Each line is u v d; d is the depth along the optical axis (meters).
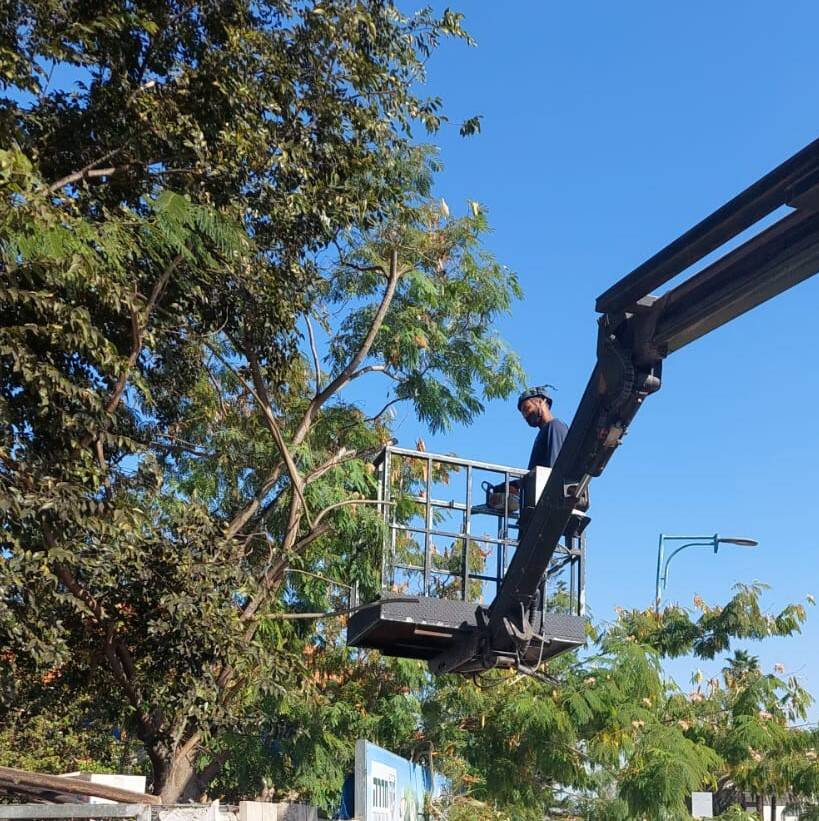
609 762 18.69
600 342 7.01
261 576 13.68
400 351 17.36
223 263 11.71
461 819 19.56
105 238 9.76
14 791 8.75
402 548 15.61
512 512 9.55
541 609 9.16
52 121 11.48
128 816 6.64
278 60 11.97
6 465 9.39
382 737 19.47
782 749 22.34
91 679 12.33
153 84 11.28
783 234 5.53
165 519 11.59
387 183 13.41
